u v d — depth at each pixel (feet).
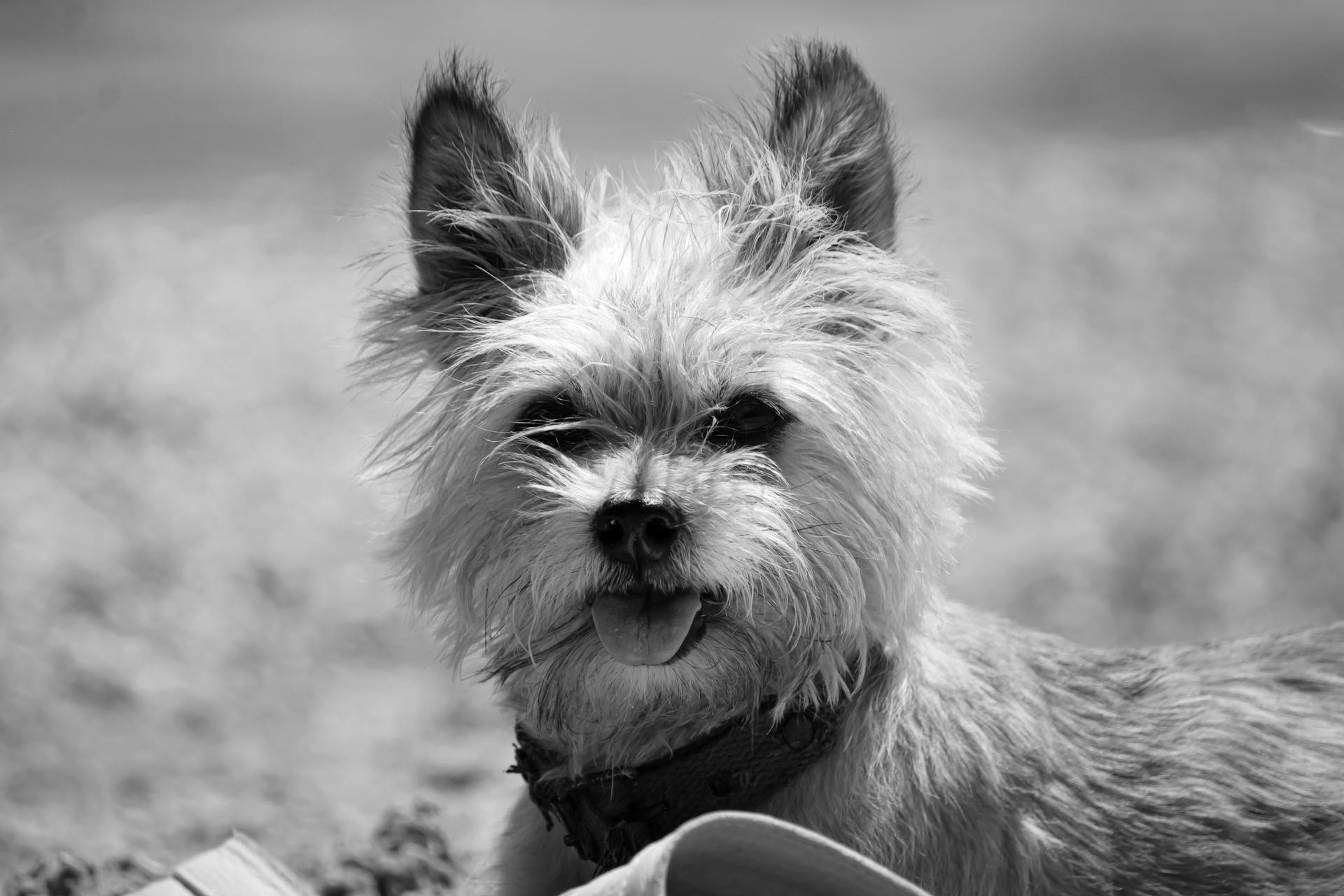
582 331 18.08
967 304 56.08
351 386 20.75
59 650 35.09
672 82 98.48
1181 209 68.03
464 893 20.15
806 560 17.54
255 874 18.72
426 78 19.95
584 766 18.17
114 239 65.72
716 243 18.94
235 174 77.51
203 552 40.60
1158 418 48.16
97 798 28.81
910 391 18.75
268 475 44.93
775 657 17.69
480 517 18.30
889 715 17.33
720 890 12.93
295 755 31.14
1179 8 121.39
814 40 20.06
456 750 31.60
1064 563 39.40
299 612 38.09
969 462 19.04
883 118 19.19
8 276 62.23
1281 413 48.32
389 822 24.03
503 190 19.99
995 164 75.56
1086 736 18.45
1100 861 17.56
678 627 17.17
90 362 53.16
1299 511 41.73
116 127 86.99
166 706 33.12
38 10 111.45
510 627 18.19
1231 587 37.81
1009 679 18.33
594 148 76.74
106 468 45.29
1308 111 90.99
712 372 17.78
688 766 17.52
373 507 42.75
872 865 12.34
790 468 17.83
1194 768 18.33
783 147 19.85
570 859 18.34
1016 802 17.42
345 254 61.98
